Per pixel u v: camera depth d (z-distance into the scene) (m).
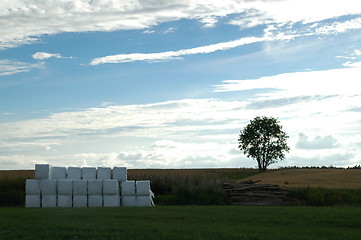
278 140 103.94
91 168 32.16
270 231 15.85
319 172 63.12
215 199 35.72
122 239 13.81
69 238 14.27
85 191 30.44
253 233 15.30
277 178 57.09
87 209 23.58
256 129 104.56
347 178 52.62
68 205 30.14
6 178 38.91
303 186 41.75
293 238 14.43
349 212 21.88
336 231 16.00
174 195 36.94
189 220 18.70
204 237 14.41
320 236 15.00
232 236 14.57
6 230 15.57
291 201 36.06
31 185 30.00
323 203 35.06
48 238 14.05
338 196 36.12
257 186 38.22
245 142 104.56
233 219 19.11
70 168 31.94
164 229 15.81
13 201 34.00
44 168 30.42
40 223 17.17
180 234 14.77
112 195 30.77
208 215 20.45
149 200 31.59
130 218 19.20
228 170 94.75
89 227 16.16
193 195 36.44
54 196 30.09
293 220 18.80
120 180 32.19
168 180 41.44
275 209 23.75
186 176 43.41
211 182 38.97
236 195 37.00
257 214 20.88
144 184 31.69
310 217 19.78
